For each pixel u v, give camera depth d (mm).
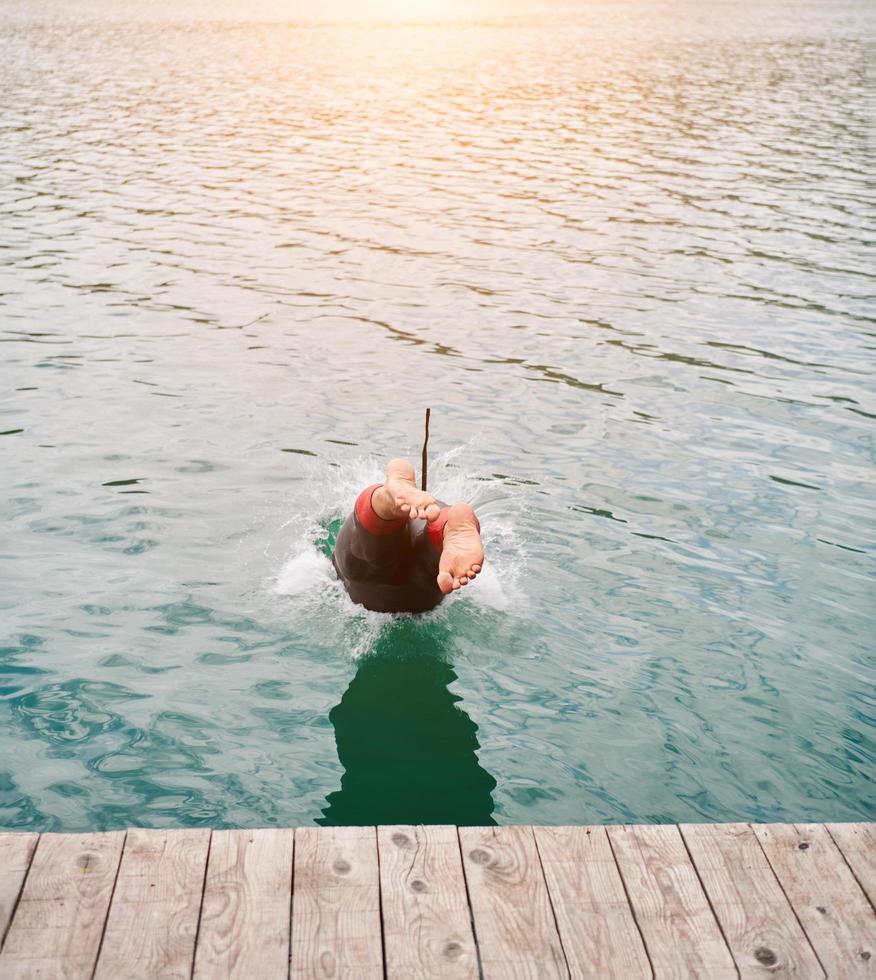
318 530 3549
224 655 2887
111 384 4848
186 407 4602
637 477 4012
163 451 4129
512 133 12680
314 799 2391
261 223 8234
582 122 13516
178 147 11375
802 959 1812
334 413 4602
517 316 6098
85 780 2412
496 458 4168
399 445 4289
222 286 6551
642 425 4531
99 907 1844
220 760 2496
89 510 3621
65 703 2664
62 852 1953
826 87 16781
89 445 4156
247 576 3264
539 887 1931
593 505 3768
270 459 4105
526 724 2660
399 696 2752
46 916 1820
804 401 4844
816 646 2980
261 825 2309
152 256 7203
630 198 9375
